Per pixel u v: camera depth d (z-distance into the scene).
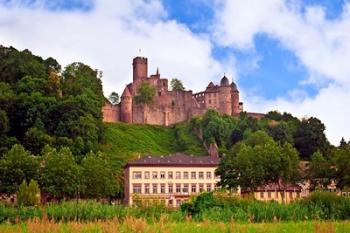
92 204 71.38
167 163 174.00
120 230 47.16
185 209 72.00
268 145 139.38
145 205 72.38
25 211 69.31
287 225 55.09
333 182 157.50
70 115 198.50
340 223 56.31
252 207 69.38
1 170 126.19
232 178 140.88
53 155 131.25
